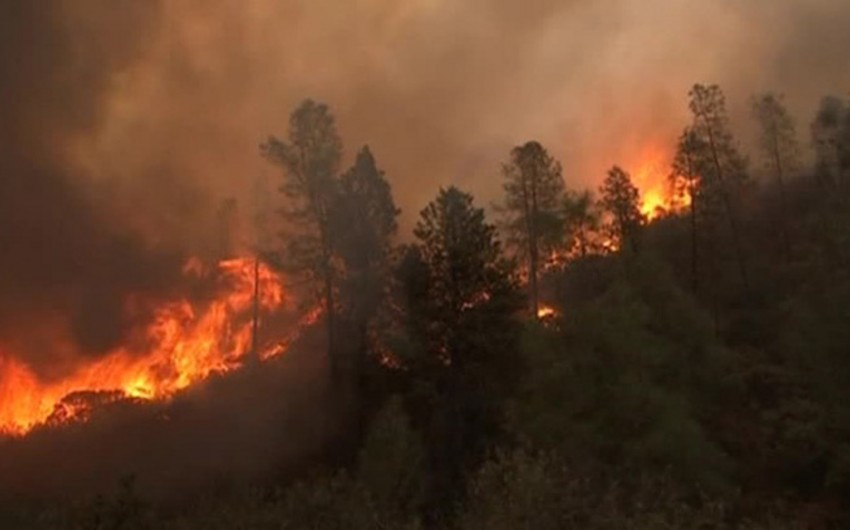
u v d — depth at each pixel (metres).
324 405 43.88
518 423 27.27
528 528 10.47
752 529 13.72
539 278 56.00
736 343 45.69
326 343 50.53
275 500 15.53
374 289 45.16
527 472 10.92
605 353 26.30
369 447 27.14
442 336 38.19
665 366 29.48
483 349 37.31
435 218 40.34
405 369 41.34
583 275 52.50
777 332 44.31
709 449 25.69
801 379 32.12
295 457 40.22
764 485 31.91
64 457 41.97
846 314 30.02
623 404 25.31
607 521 10.65
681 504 11.21
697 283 52.56
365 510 14.18
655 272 31.83
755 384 38.62
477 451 34.81
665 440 24.47
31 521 14.45
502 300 38.34
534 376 26.88
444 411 37.12
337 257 46.75
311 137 48.62
